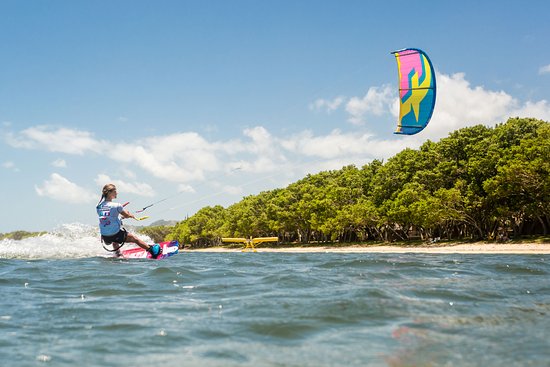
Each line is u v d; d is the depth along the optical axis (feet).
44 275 32.60
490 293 24.29
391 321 17.93
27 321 18.51
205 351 14.35
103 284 28.25
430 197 206.69
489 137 208.33
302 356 13.74
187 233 476.13
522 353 13.67
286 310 19.90
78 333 16.58
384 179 255.29
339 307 20.34
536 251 152.15
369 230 283.18
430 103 32.53
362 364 12.92
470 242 201.67
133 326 17.51
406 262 43.27
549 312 19.52
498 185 183.32
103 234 46.65
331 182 311.27
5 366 13.10
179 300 22.86
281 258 57.67
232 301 22.30
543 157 169.27
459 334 15.97
